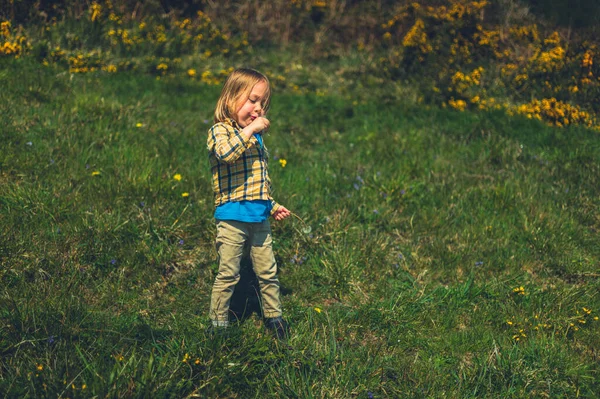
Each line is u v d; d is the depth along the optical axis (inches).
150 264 140.7
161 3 396.8
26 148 178.9
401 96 329.1
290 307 133.1
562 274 157.9
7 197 149.7
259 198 112.0
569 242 171.5
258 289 137.9
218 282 116.0
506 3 382.0
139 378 95.6
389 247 161.8
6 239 133.7
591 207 191.9
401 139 244.2
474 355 121.6
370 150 234.2
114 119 216.5
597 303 141.1
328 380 106.7
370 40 405.4
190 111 261.0
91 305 123.6
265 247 117.1
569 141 248.8
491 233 172.6
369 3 432.5
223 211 112.3
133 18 374.0
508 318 134.1
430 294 141.8
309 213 169.3
